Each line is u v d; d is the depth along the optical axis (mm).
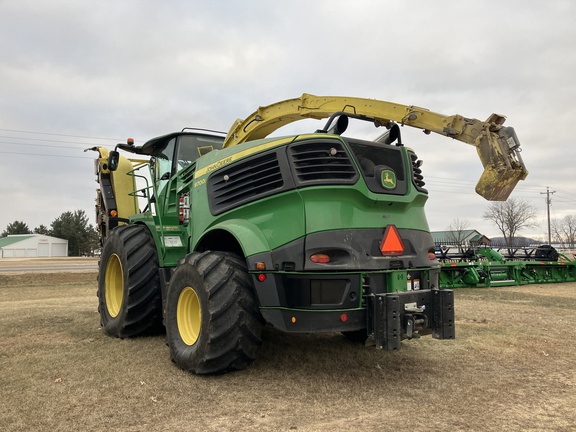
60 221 81625
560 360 4715
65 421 2967
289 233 3807
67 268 24188
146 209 6734
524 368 4406
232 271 3932
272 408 3248
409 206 4285
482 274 11875
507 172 4684
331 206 3787
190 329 4273
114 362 4340
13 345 5047
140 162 7516
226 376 3963
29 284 14906
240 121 5711
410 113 5066
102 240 7797
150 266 5297
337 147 3934
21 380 3768
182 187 5266
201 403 3322
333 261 3693
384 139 4637
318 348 5016
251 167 4234
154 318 5348
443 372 4246
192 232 4945
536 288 12016
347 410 3230
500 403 3420
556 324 6691
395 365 4449
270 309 3820
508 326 6512
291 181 3867
